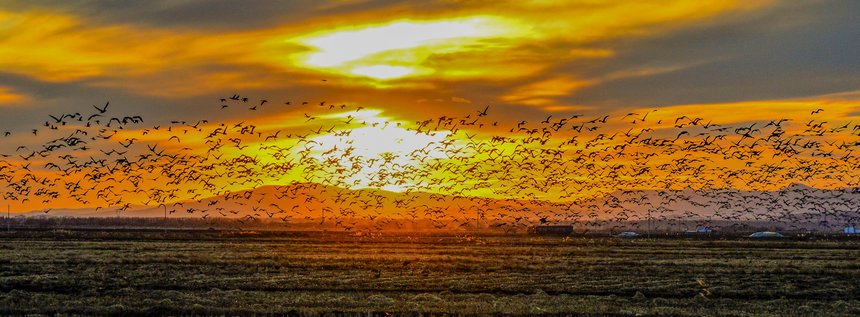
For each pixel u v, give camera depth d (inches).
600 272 2519.7
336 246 3732.8
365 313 1609.3
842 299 2065.7
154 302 1785.2
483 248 3614.7
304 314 1589.6
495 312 1648.6
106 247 3523.6
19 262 2667.3
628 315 1652.3
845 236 5068.9
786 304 1935.3
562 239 4480.8
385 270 2566.4
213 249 3474.4
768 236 4896.7
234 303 1792.6
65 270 2480.3
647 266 2691.9
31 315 1594.5
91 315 1610.5
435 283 2245.3
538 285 2215.8
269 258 2925.7
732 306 1881.2
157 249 3432.6
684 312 1716.3
